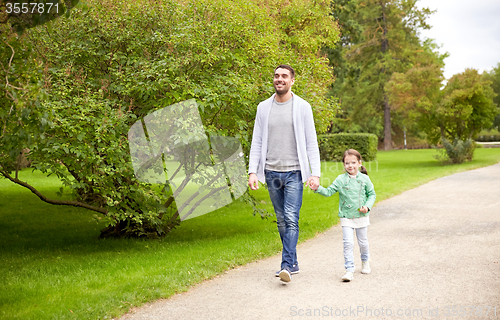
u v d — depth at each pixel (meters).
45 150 5.02
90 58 6.11
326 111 7.15
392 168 18.81
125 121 5.60
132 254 5.62
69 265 5.11
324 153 25.19
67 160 5.27
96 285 4.16
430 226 6.56
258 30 6.74
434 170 16.83
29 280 4.47
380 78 41.69
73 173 5.61
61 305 3.55
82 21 6.02
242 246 5.62
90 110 5.24
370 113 43.16
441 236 5.80
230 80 5.85
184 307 3.51
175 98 5.52
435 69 20.38
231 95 5.76
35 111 3.61
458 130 20.70
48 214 9.44
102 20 6.08
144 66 5.65
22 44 3.46
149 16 6.19
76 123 5.13
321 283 3.98
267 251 5.34
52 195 11.77
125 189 5.62
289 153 4.08
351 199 4.19
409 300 3.42
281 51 7.30
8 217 8.98
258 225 7.66
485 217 7.02
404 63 41.62
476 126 20.52
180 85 5.61
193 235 7.01
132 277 4.35
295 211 4.03
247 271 4.56
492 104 20.09
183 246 6.01
